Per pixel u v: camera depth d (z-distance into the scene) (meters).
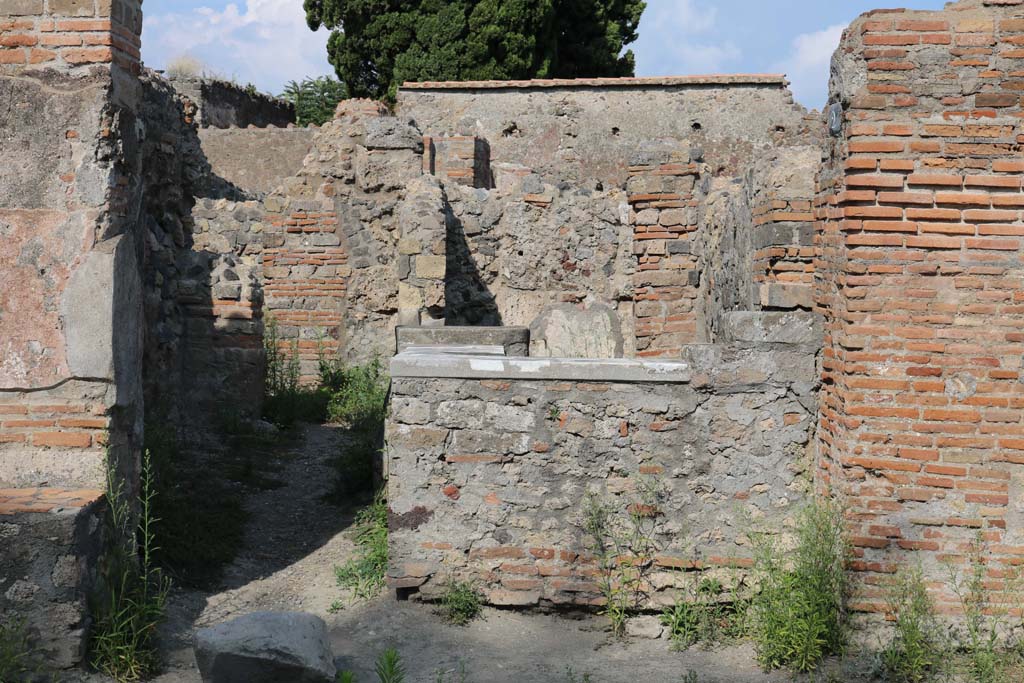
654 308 9.39
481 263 12.66
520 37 22.55
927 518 5.19
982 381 5.12
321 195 13.41
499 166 18.11
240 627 4.66
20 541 4.64
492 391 5.73
